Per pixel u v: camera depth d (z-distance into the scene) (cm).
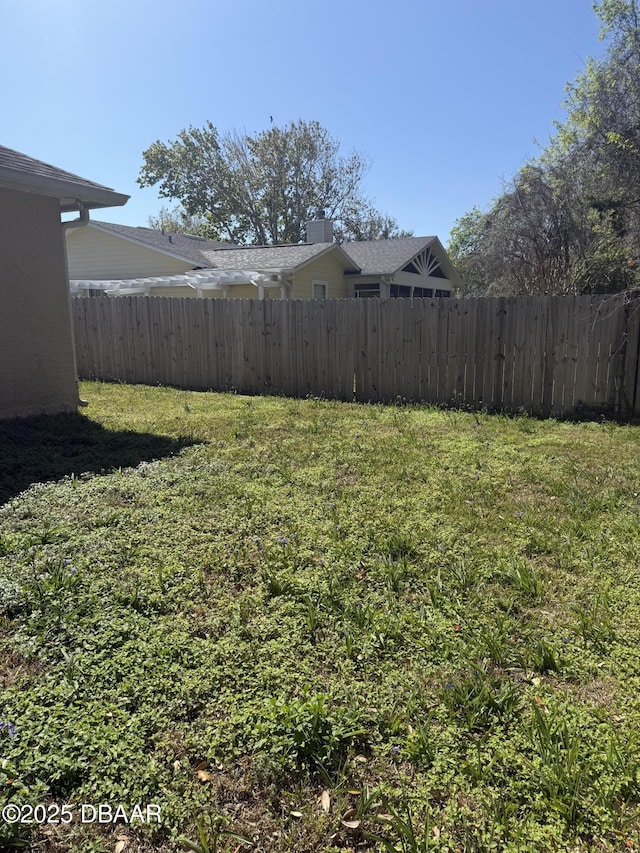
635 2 908
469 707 199
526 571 288
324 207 3475
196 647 232
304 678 215
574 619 257
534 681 216
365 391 843
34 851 150
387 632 243
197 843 151
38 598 265
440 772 174
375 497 406
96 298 1044
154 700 202
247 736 186
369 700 204
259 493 411
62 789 168
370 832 156
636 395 681
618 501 393
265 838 155
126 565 301
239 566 302
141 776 170
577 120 972
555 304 705
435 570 298
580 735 186
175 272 1593
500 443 561
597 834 154
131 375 1044
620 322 676
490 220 1302
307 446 546
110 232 1638
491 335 747
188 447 542
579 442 566
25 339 642
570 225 1097
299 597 272
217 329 945
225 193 3372
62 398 698
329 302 847
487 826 156
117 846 152
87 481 436
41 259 652
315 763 178
